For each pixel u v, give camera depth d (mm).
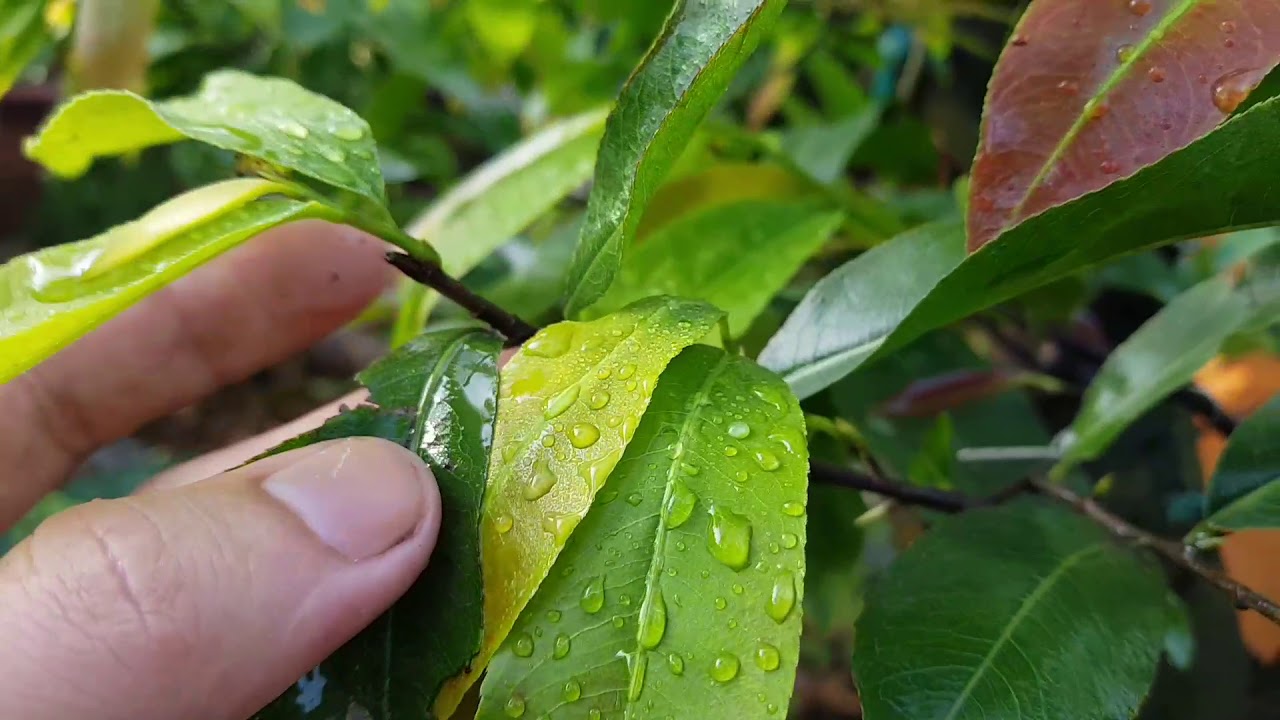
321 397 411
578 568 92
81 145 117
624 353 100
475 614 93
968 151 235
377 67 333
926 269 126
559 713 87
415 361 111
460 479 99
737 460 95
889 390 194
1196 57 94
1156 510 190
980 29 226
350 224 106
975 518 123
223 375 195
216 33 321
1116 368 146
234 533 98
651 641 88
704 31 100
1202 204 94
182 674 98
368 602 96
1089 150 97
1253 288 137
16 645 95
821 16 253
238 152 108
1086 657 107
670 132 99
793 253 147
